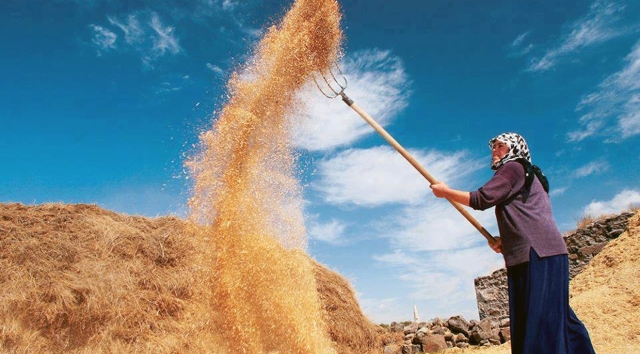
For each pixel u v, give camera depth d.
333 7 4.29
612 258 9.47
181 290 7.68
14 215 7.95
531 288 2.63
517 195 2.80
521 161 2.85
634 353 5.65
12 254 6.97
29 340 6.12
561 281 2.64
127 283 7.42
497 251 3.05
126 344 6.68
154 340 6.75
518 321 2.69
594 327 6.87
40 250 7.25
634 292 7.61
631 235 9.96
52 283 6.75
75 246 7.65
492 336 9.34
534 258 2.66
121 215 9.16
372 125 3.46
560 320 2.59
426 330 10.54
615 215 12.56
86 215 8.65
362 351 9.99
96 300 6.87
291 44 4.29
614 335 6.52
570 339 2.63
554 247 2.68
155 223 9.11
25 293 6.46
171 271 8.01
